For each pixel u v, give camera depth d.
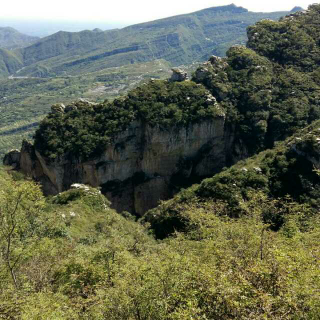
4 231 25.44
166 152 71.00
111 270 25.28
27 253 26.39
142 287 18.56
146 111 69.50
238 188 48.53
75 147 68.50
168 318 17.47
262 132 71.19
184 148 71.69
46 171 71.38
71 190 52.69
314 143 48.41
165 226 48.94
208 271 19.05
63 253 30.27
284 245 24.34
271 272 18.67
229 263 21.70
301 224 34.00
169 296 17.97
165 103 72.00
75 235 39.47
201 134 71.69
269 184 48.94
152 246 36.16
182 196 52.53
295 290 16.02
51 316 17.36
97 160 68.88
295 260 20.19
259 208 32.78
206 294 17.41
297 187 47.31
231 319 16.12
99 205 50.75
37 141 71.44
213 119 70.94
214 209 40.88
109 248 28.22
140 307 18.03
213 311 16.42
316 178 47.31
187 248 29.86
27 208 28.05
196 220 37.88
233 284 17.66
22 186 26.42
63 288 23.70
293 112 71.88
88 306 21.45
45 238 29.56
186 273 19.27
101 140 68.31
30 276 25.25
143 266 21.06
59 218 37.53
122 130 68.94
